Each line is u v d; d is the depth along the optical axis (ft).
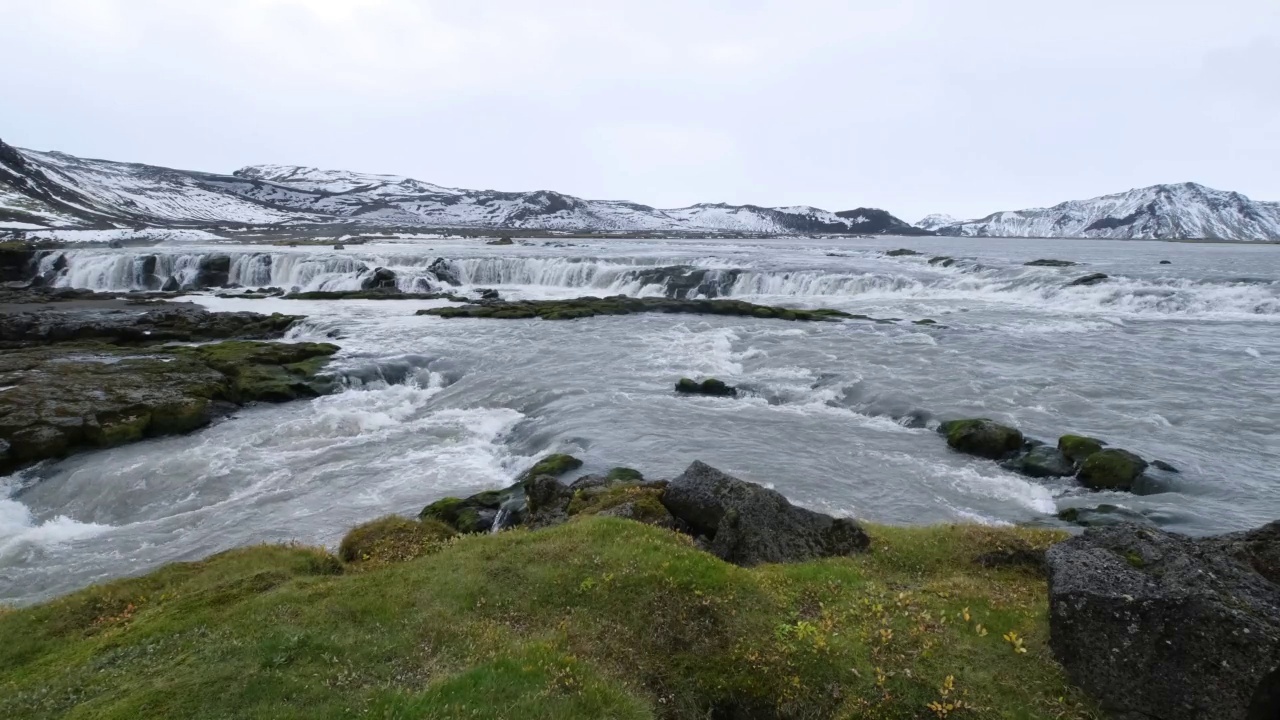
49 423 74.84
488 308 155.84
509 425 83.25
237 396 92.07
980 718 23.77
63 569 51.96
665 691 27.27
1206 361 100.22
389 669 27.17
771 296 190.08
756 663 27.91
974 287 183.83
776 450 70.08
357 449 75.25
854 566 37.22
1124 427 73.82
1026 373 95.14
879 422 79.15
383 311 164.14
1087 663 24.43
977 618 29.99
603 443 71.46
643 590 32.40
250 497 63.72
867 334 125.49
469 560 36.42
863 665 26.96
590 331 133.59
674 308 157.17
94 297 188.34
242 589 35.47
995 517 55.42
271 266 223.10
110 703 25.18
